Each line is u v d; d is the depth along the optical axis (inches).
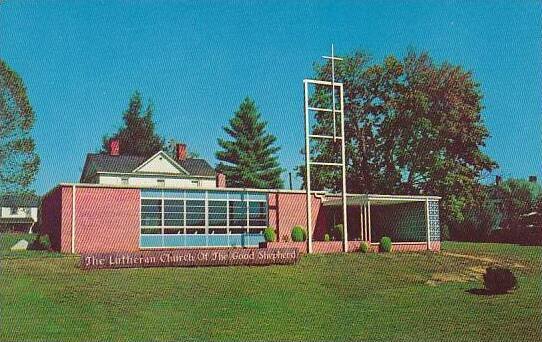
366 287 928.9
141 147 3157.0
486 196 2108.8
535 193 2513.5
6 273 864.9
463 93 2026.3
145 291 802.8
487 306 802.2
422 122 1958.7
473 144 2010.3
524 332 660.1
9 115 1780.3
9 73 1766.7
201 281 882.8
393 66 2106.3
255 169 2731.3
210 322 670.5
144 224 1267.2
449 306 800.3
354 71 2164.1
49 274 866.8
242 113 2785.4
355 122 2177.7
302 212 1473.9
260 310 741.9
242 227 1384.1
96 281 836.0
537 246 1598.2
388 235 1624.0
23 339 579.2
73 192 1208.8
